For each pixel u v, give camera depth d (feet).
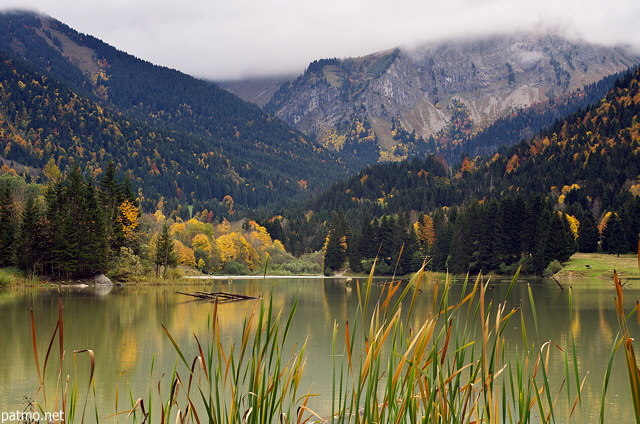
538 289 278.46
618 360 92.22
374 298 226.99
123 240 333.42
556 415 62.95
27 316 155.53
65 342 114.42
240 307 187.52
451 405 22.82
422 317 137.18
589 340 113.50
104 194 330.34
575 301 207.00
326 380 78.59
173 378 23.45
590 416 62.69
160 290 273.13
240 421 22.52
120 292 255.09
